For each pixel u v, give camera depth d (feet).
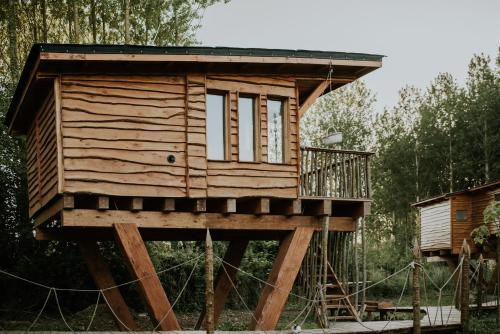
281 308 45.32
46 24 87.56
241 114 45.44
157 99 42.06
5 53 88.12
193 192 42.14
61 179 38.68
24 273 60.34
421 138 137.80
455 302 65.41
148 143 41.34
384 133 143.95
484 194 83.35
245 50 43.16
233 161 44.04
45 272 61.26
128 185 40.40
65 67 39.58
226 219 44.42
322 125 129.70
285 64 45.21
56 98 39.27
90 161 39.58
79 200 43.37
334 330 44.19
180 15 89.04
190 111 42.78
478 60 140.67
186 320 65.46
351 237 52.16
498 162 126.41
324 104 131.13
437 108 140.46
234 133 44.45
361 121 132.46
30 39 89.86
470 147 132.26
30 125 53.42
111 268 65.26
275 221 46.47
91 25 91.15
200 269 74.28
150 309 40.75
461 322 49.49
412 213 137.49
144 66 41.60
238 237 53.21
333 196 49.06
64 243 63.52
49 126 42.86
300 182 47.19
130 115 41.06
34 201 50.26
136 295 67.26
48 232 48.75
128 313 49.08
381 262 106.01
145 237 50.19
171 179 41.73
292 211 45.78
